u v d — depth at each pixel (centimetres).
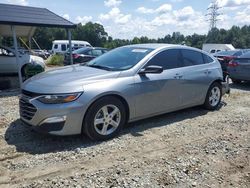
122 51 546
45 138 437
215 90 634
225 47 3506
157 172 341
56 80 427
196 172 344
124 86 445
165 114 588
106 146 413
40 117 396
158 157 383
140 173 338
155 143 431
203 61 609
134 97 460
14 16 921
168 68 525
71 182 314
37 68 1008
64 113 392
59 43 2781
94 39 7744
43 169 343
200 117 575
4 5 1034
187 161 372
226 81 675
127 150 402
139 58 494
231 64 1013
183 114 593
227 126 522
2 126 492
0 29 1278
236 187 314
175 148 414
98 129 428
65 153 386
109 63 507
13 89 902
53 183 312
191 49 589
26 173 333
